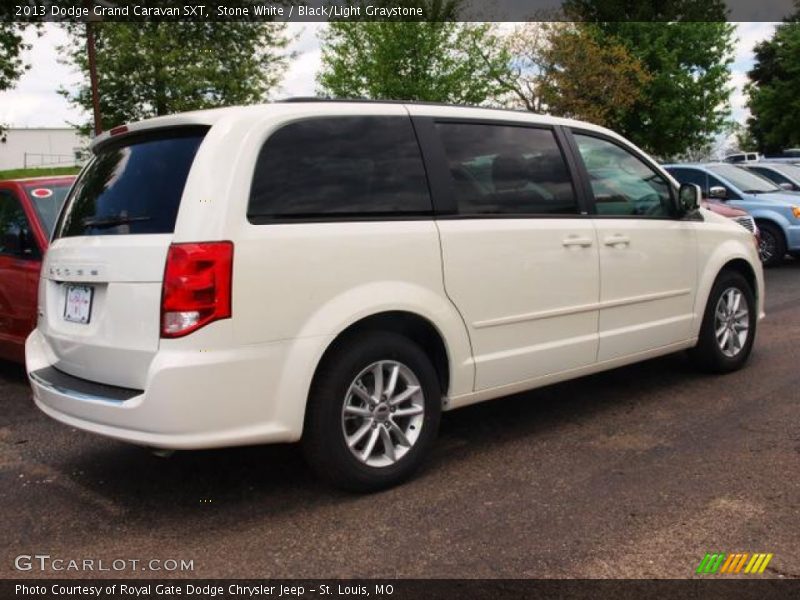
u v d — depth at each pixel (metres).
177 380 3.33
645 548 3.30
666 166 14.37
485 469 4.26
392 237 3.93
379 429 3.93
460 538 3.44
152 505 3.91
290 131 3.76
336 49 23.92
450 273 4.14
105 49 20.83
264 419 3.53
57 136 57.91
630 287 5.19
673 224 5.56
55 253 4.14
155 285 3.43
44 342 4.29
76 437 5.03
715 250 5.90
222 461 4.48
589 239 4.88
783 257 13.43
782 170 15.94
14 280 5.81
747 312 6.21
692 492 3.86
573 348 4.82
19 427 5.27
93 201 4.02
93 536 3.58
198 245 3.39
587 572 3.11
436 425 4.14
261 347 3.50
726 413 5.13
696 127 30.72
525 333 4.55
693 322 5.74
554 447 4.59
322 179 3.80
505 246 4.39
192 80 20.89
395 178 4.06
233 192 3.50
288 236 3.59
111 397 3.56
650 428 4.88
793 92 35.09
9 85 20.56
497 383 4.43
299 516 3.72
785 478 4.00
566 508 3.71
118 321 3.57
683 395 5.59
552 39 25.91
